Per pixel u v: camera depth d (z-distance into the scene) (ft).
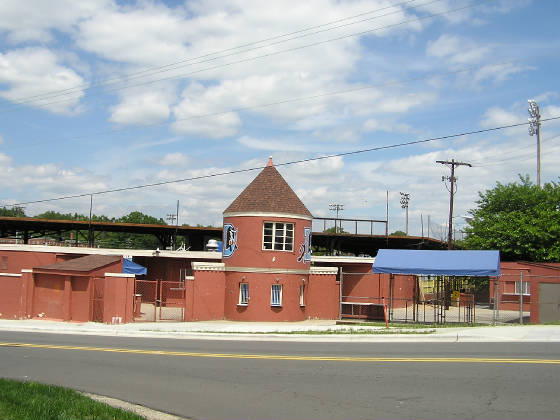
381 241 159.53
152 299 132.46
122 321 82.02
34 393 34.53
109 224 148.25
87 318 83.66
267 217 93.56
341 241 161.27
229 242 95.14
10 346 59.67
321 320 97.71
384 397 35.63
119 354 54.03
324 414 31.96
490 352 52.39
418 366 45.37
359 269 120.88
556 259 132.87
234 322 89.92
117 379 42.01
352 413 32.09
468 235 153.07
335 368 45.19
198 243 161.89
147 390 38.37
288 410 32.89
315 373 43.29
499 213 147.13
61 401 32.63
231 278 93.91
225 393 37.29
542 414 31.37
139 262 136.05
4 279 88.63
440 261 87.66
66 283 85.25
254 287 92.38
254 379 41.47
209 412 32.76
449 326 81.15
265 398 35.83
